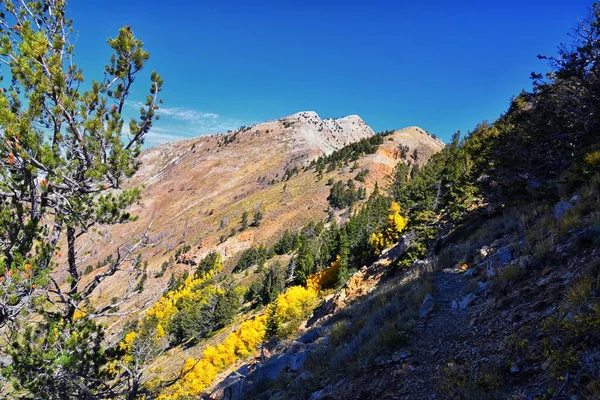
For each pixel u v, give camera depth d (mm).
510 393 4750
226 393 14727
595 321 4590
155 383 10203
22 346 7031
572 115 11867
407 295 10883
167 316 80250
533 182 14242
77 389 7754
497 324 6641
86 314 8242
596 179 9281
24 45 6121
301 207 139125
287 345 16188
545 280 6910
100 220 7512
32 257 6695
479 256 11852
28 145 6020
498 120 35938
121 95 7566
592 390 3836
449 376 5766
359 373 7699
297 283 68312
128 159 7547
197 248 134125
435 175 41938
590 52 9961
